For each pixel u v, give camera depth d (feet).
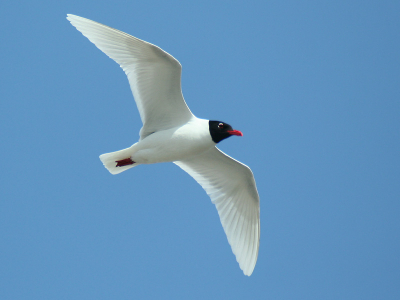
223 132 42.11
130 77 41.65
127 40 40.19
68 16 40.98
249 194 46.65
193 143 42.16
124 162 43.29
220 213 47.37
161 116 42.88
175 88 41.27
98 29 40.83
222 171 46.42
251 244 47.03
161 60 39.96
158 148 42.32
